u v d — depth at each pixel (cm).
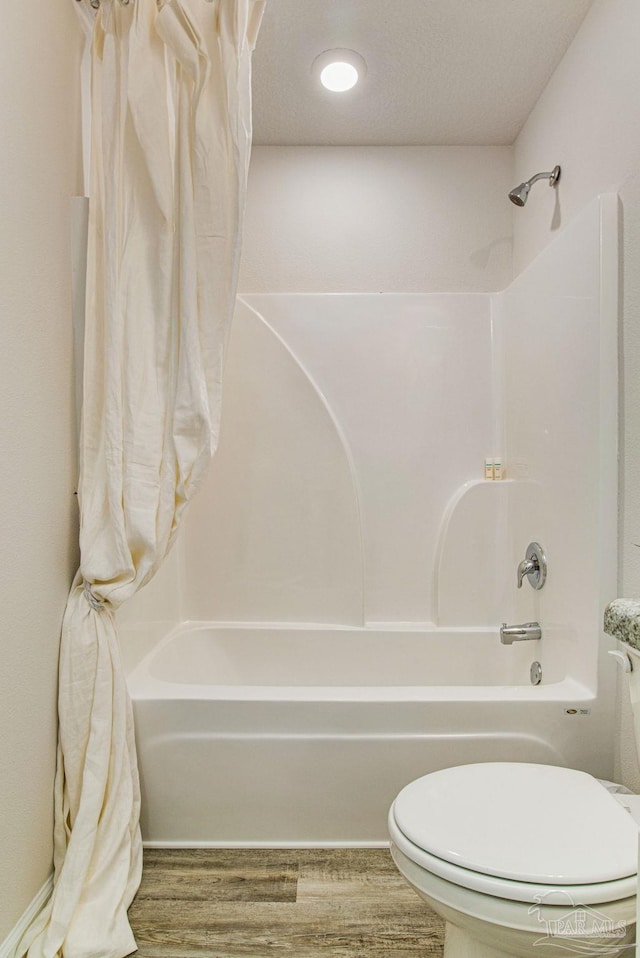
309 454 240
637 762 143
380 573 245
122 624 173
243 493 241
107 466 142
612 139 157
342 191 248
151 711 157
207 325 147
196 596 242
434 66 198
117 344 142
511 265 248
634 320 143
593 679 155
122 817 139
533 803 109
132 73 139
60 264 143
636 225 144
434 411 244
